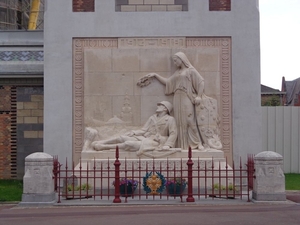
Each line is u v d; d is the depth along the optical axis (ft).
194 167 53.31
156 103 56.65
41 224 36.17
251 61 57.47
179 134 55.31
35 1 97.71
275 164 46.11
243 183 55.72
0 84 68.08
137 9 58.34
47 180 45.83
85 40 57.98
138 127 56.39
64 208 44.14
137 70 56.95
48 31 57.82
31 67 68.64
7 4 95.45
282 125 79.30
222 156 53.98
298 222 36.14
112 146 54.60
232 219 37.35
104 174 53.11
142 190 52.37
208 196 50.31
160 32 57.52
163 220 36.99
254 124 57.21
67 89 57.47
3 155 67.97
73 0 58.08
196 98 55.31
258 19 57.62
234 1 57.77
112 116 56.70
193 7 57.67
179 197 49.55
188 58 56.80
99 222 36.52
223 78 57.57
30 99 67.97
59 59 57.67
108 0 57.88
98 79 56.85
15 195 54.65
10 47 71.05
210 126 55.42
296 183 65.36
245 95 57.31
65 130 57.21
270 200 45.83
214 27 57.62
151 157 53.78
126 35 57.57
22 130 67.92
